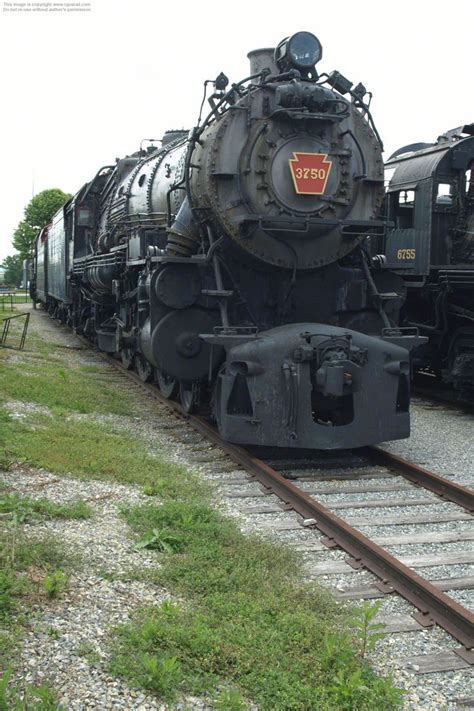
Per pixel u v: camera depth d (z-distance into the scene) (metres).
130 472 6.75
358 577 4.85
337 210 7.86
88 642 3.64
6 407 8.95
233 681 3.53
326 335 7.18
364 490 6.80
